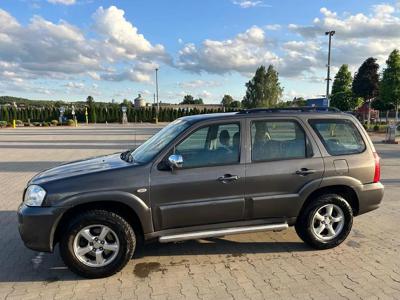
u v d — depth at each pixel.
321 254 4.32
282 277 3.75
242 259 4.20
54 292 3.49
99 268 3.73
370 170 4.48
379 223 5.45
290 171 4.17
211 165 3.97
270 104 62.28
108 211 3.78
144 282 3.68
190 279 3.73
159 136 4.60
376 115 41.34
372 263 4.07
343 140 4.48
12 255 4.36
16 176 9.48
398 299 3.31
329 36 24.91
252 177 4.05
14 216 5.86
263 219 4.19
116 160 4.37
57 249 4.54
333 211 4.45
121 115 67.00
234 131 4.14
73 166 4.25
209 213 3.96
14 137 24.33
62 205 3.61
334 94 40.47
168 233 3.93
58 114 65.50
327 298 3.33
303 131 4.32
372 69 35.66
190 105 91.56
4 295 3.44
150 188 3.79
